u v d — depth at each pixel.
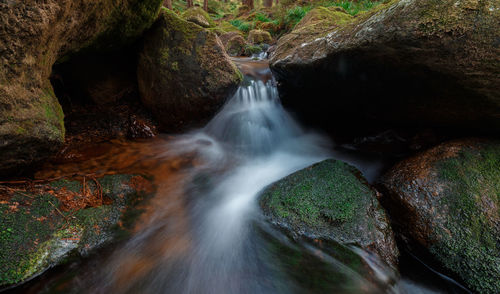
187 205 2.99
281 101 5.16
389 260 2.27
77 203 2.45
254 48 10.14
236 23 16.38
